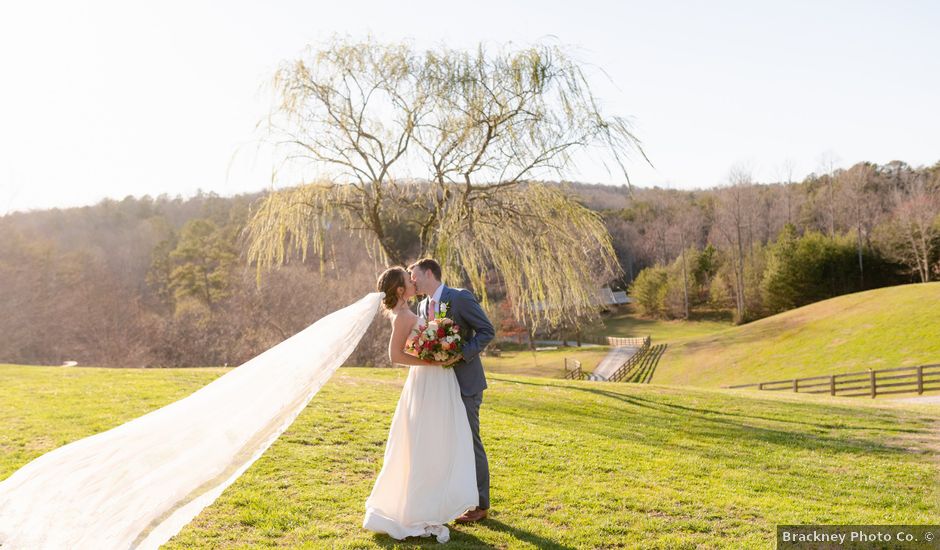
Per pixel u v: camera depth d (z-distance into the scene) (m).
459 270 15.84
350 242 30.80
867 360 35.22
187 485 3.82
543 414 11.98
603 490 6.35
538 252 15.74
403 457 4.82
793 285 61.34
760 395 17.94
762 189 83.44
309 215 16.17
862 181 75.12
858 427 12.30
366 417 9.34
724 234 73.50
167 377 13.37
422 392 4.79
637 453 8.55
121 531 3.55
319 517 5.18
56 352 35.19
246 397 4.21
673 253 82.81
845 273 60.94
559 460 7.66
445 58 15.08
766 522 5.66
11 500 3.57
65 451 3.93
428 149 15.41
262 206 16.14
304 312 32.19
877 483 7.70
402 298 4.89
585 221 15.73
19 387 11.55
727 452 9.43
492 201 15.77
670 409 13.90
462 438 4.84
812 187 88.38
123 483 3.73
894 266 60.69
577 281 15.94
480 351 4.90
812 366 36.59
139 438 3.99
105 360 35.31
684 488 6.81
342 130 15.66
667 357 45.75
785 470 8.35
